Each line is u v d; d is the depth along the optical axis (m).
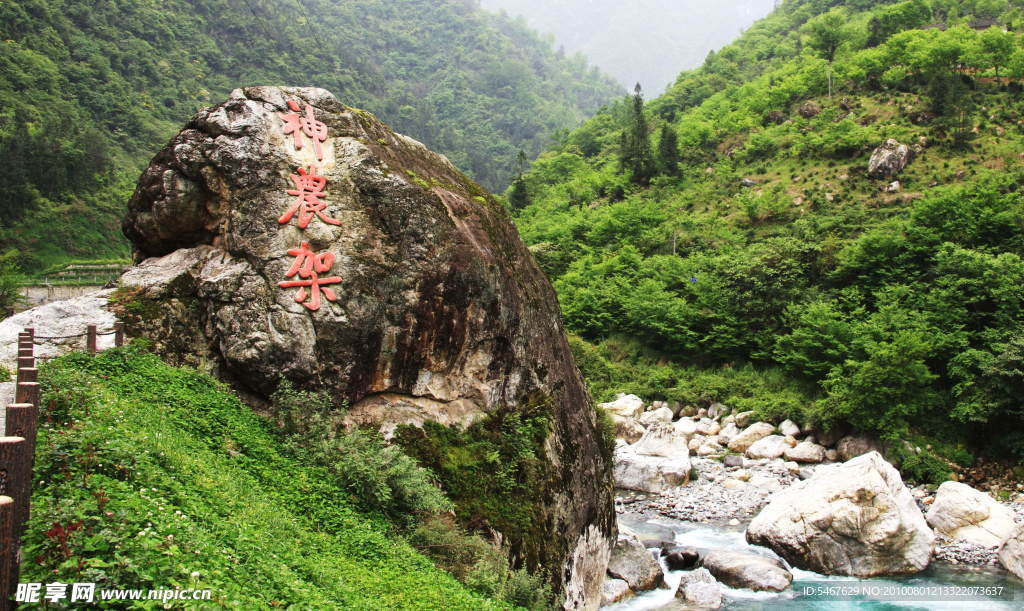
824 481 23.08
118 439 10.72
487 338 18.41
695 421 43.91
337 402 16.48
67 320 16.89
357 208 17.84
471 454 17.16
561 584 16.64
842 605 18.92
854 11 114.62
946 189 54.34
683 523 26.89
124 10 112.06
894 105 75.94
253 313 16.77
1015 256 40.62
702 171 83.88
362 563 12.20
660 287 54.88
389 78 182.62
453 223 18.55
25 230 65.56
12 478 6.49
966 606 18.80
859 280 47.69
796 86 87.38
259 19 134.88
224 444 14.22
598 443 21.09
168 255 18.70
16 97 80.88
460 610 11.61
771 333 46.69
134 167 85.00
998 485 32.53
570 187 91.50
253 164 17.78
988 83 75.44
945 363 38.94
